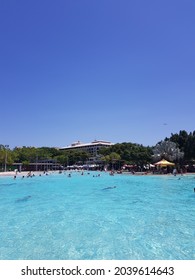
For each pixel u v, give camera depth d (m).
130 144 123.31
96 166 106.56
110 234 11.34
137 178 48.72
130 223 13.23
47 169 107.88
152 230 11.91
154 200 21.12
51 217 14.70
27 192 27.56
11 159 92.62
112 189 30.16
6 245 10.02
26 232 11.68
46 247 9.82
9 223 13.33
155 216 14.82
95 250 9.48
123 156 104.19
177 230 11.88
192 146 73.19
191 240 10.48
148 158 80.12
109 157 104.38
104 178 50.50
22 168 102.56
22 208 17.59
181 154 73.06
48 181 44.34
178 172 63.75
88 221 13.69
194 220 13.79
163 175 57.31
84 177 55.38
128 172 73.12
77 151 144.12
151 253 9.17
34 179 50.19
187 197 22.95
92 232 11.64
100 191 28.11
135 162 86.25
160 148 76.75
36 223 13.30
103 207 17.89
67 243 10.22
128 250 9.46
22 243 10.23
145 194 25.23
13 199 22.09
